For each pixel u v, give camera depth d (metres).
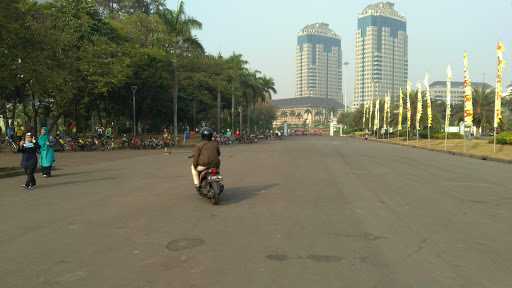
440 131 66.50
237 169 19.41
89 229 7.86
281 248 6.64
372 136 98.06
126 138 41.56
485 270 5.66
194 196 11.62
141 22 44.84
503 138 37.19
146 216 9.00
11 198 11.44
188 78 57.34
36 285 5.11
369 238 7.26
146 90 48.38
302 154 31.47
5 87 24.19
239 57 75.75
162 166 20.91
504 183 14.78
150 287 5.03
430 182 14.99
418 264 5.89
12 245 6.82
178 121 64.38
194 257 6.18
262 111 124.12
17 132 36.25
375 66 154.25
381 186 13.82
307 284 5.12
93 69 34.75
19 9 20.89
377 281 5.23
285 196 11.67
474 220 8.72
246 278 5.32
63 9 35.41
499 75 30.89
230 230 7.79
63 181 15.09
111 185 13.89
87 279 5.30
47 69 23.33
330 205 10.34
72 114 44.44
